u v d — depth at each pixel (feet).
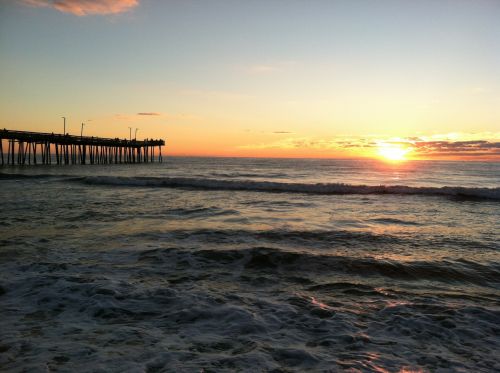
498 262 23.15
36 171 137.28
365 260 23.11
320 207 47.60
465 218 39.81
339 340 12.95
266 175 138.10
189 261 22.72
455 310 15.75
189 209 44.06
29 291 17.38
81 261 22.43
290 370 10.89
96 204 48.14
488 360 11.70
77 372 10.55
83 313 15.11
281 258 23.34
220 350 12.11
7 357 11.43
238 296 17.25
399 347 12.50
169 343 12.55
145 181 79.20
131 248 25.50
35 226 32.91
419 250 25.99
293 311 15.53
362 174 149.38
